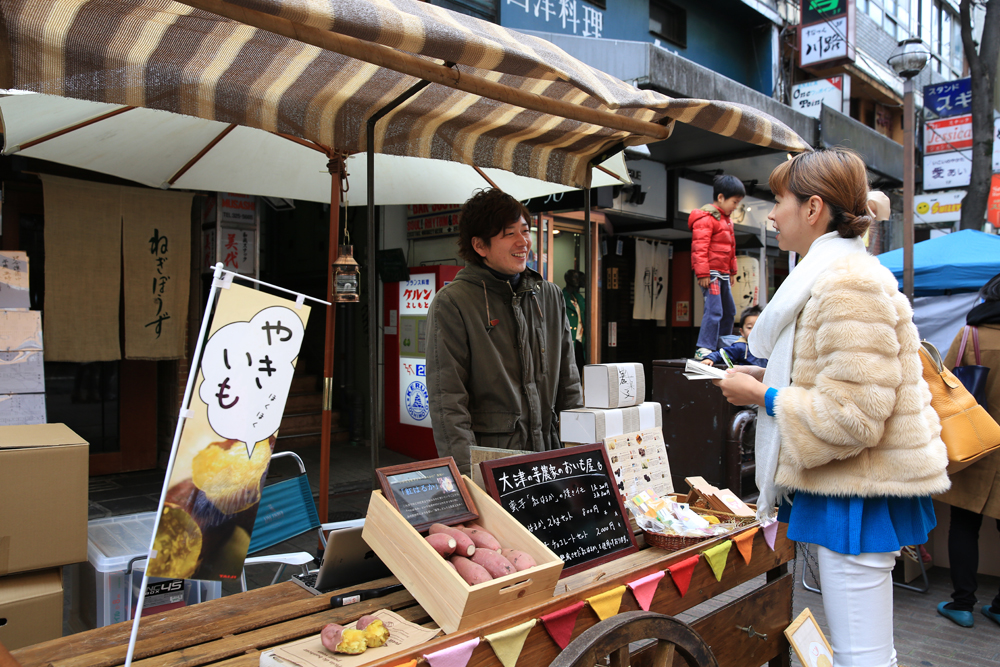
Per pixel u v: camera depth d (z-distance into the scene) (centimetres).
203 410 132
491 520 181
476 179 409
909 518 181
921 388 179
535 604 160
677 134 693
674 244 995
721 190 562
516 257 259
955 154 1159
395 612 162
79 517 225
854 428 165
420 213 718
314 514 287
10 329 398
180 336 585
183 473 129
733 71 1062
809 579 411
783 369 183
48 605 215
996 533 425
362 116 245
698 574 205
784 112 797
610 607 172
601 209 715
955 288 561
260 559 254
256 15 156
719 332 564
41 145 328
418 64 190
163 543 127
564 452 212
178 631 154
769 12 1039
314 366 821
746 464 521
